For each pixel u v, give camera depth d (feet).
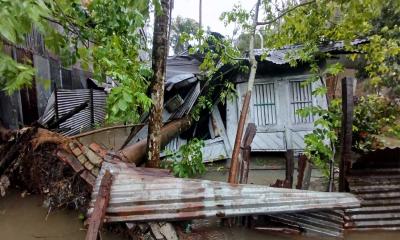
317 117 23.70
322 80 23.25
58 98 22.43
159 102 13.08
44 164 13.07
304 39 18.72
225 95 23.25
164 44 12.98
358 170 11.74
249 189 10.48
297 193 10.61
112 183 10.48
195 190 10.28
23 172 13.56
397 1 15.75
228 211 10.00
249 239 10.80
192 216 9.82
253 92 24.77
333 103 16.35
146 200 10.02
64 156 12.65
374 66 18.17
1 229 11.07
